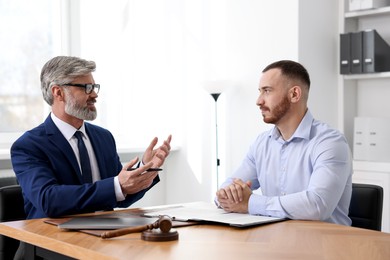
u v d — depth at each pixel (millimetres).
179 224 1840
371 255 1420
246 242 1583
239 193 2080
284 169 2404
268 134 2533
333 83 4102
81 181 2375
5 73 4145
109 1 4641
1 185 2896
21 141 2303
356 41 3920
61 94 2389
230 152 4293
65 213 2064
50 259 1737
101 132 2609
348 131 4160
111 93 4695
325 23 4047
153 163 2145
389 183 3723
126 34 4738
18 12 4203
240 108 4211
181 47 4613
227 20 4281
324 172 2178
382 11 3883
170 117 4715
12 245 2545
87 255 1489
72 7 4441
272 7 3994
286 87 2379
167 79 4719
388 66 3883
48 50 4367
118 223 1801
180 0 4602
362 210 2355
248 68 4156
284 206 2002
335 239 1627
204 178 4504
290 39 3893
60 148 2342
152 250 1479
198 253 1442
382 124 3807
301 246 1529
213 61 4391
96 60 4590
